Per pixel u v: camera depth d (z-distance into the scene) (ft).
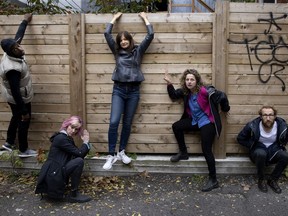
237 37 14.49
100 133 15.31
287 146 14.80
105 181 14.33
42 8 18.07
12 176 14.97
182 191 13.43
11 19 15.08
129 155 15.15
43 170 12.41
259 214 11.63
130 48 14.10
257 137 13.60
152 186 13.89
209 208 12.05
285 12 14.40
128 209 12.01
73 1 24.95
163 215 11.60
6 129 15.75
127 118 14.60
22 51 13.47
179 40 14.64
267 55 14.58
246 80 14.70
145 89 14.96
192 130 14.66
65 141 12.53
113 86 14.75
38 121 15.53
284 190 13.37
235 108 14.84
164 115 15.07
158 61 14.76
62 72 15.15
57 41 15.01
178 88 14.80
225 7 14.26
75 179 12.49
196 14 14.48
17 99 13.35
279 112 14.84
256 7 14.37
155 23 14.58
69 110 15.31
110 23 14.33
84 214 11.70
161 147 15.24
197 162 14.69
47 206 12.29
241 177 14.56
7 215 11.68
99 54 14.93
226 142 15.02
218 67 14.47
